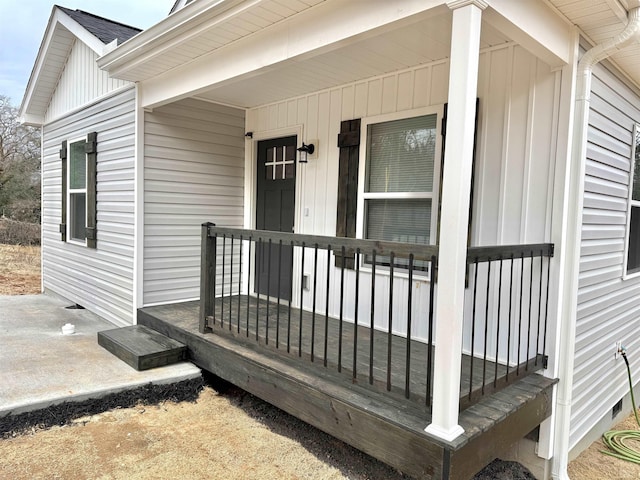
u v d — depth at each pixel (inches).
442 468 79.2
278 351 120.2
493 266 121.3
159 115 179.8
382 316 149.1
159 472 98.8
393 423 86.9
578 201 109.6
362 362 112.7
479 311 123.9
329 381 106.9
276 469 104.0
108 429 115.5
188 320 162.4
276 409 134.3
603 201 128.3
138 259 177.8
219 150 197.6
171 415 126.4
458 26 78.5
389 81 145.9
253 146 202.5
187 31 125.6
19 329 187.9
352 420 95.0
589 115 114.2
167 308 179.6
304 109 176.4
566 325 111.0
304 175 176.7
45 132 281.4
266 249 198.1
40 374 133.4
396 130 145.9
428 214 138.3
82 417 120.0
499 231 119.6
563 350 111.3
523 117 115.0
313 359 110.2
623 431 148.6
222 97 185.0
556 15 99.5
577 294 113.6
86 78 220.1
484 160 122.4
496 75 120.0
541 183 112.3
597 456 133.6
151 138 178.2
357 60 134.0
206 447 111.0
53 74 250.8
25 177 562.9
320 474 103.3
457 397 81.6
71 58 237.1
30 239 522.6
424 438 81.9
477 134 123.5
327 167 167.6
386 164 148.9
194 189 191.3
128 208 183.5
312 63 137.6
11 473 94.3
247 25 116.2
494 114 120.6
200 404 134.7
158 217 182.2
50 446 105.5
